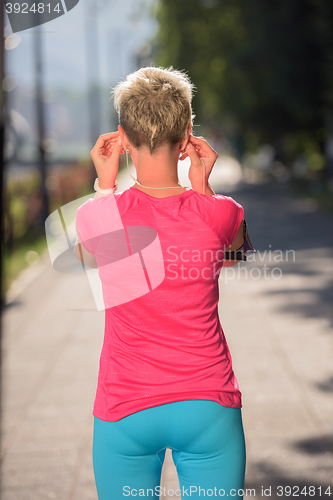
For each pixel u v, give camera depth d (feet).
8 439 18.39
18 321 32.35
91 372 24.03
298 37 92.17
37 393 22.02
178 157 8.32
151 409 7.76
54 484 15.69
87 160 123.44
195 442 7.82
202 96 125.70
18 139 70.90
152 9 107.76
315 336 26.84
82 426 19.13
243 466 8.02
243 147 146.51
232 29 111.96
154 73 8.11
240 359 24.35
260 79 107.24
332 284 36.45
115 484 7.96
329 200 82.48
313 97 94.99
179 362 7.82
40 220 63.41
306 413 19.03
